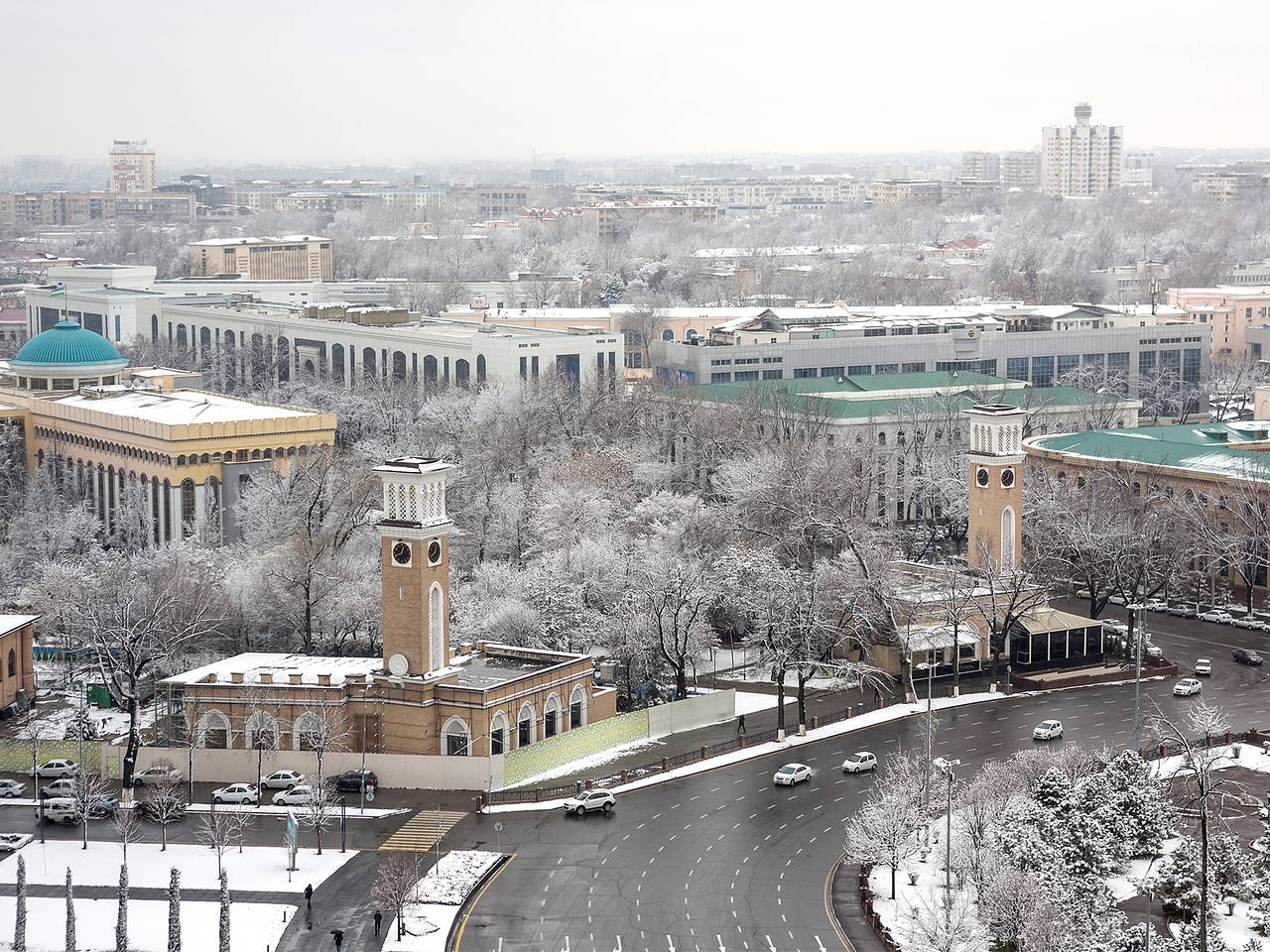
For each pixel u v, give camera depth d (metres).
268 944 173.50
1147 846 189.25
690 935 175.12
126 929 172.00
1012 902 168.00
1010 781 198.38
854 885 188.25
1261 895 173.50
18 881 171.25
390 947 172.62
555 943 173.38
